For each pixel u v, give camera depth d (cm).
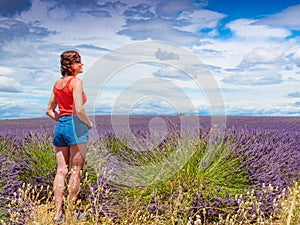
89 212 390
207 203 382
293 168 472
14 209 398
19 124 1047
